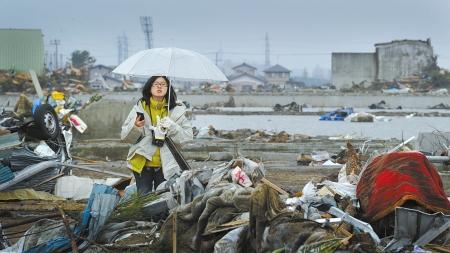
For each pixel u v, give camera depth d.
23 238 8.60
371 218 7.90
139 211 8.84
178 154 10.14
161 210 9.02
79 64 136.25
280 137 22.30
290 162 17.58
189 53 10.61
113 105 19.61
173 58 10.44
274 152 19.44
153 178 10.27
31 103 19.80
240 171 9.09
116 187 11.03
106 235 8.58
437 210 7.73
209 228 7.81
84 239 8.36
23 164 10.92
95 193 8.63
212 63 10.79
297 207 8.27
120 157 18.22
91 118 19.47
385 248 7.06
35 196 10.82
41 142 12.23
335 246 6.56
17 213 10.37
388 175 8.06
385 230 7.86
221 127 36.66
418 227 7.26
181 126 10.31
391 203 7.77
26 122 12.27
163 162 10.10
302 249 6.70
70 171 12.70
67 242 8.41
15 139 10.93
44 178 11.16
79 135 19.42
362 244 6.51
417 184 7.88
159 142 10.09
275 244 7.01
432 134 17.36
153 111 10.24
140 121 10.05
